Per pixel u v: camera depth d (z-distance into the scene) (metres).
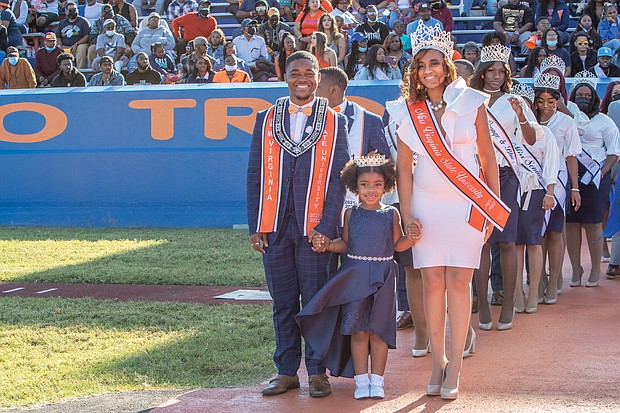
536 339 6.83
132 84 16.06
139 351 6.51
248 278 9.60
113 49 17.84
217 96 14.16
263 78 16.62
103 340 6.89
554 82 8.31
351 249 5.33
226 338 6.79
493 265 8.25
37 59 17.45
